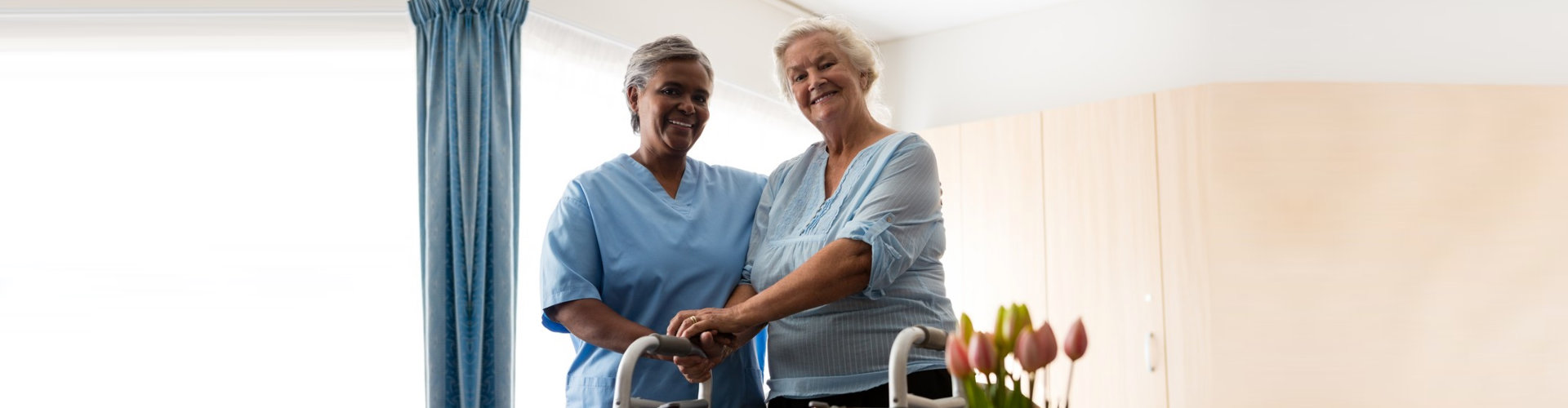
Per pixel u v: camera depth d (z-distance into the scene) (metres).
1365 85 3.30
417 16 2.95
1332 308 3.22
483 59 2.94
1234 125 3.31
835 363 1.64
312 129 3.11
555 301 1.76
